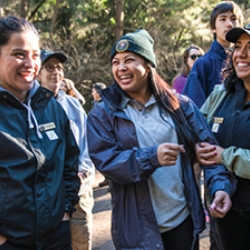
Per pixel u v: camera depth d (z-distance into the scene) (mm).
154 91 2002
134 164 1839
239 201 2086
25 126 1773
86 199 2797
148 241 1899
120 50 1920
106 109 1971
